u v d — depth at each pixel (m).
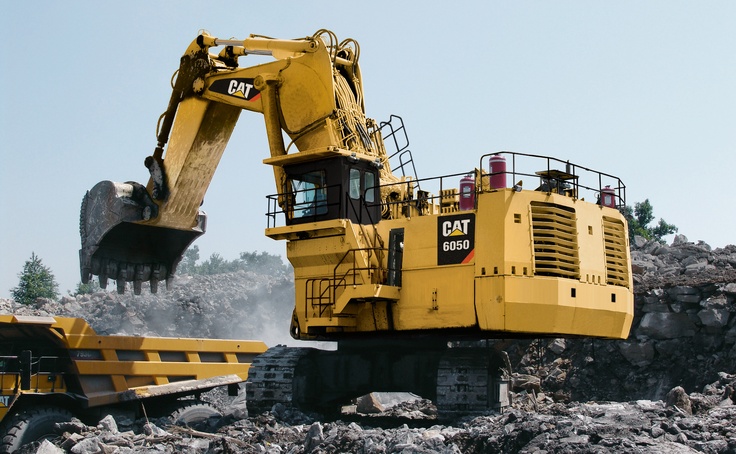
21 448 16.67
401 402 23.48
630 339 23.84
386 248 17.75
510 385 17.94
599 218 17.48
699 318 23.19
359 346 19.27
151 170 22.25
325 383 19.39
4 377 17.20
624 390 23.19
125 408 19.73
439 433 13.89
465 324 16.36
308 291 18.41
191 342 20.81
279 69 19.66
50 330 18.34
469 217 16.56
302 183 18.67
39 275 52.75
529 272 16.02
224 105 21.84
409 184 19.92
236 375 21.42
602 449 11.47
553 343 24.89
